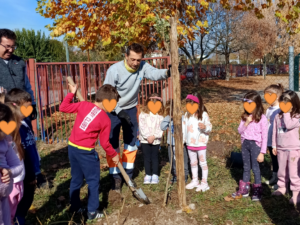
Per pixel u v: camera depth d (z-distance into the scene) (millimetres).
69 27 8039
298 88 8414
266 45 26625
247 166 3453
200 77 25672
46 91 6461
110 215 3107
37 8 8078
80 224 2945
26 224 2992
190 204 3309
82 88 6461
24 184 2746
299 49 28891
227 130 6965
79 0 7633
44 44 30406
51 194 3746
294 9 7336
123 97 3635
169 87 5766
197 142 3701
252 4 7469
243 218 3031
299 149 3270
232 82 25469
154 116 4008
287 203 3285
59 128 7449
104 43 7859
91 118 2850
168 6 5691
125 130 3717
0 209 1952
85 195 3680
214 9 20312
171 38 2859
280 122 3398
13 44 3535
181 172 3084
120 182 3730
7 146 2158
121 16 6918
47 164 4973
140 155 5328
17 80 3666
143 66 3668
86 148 2885
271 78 27344
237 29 22797
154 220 2912
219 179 4051
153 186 3916
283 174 3447
